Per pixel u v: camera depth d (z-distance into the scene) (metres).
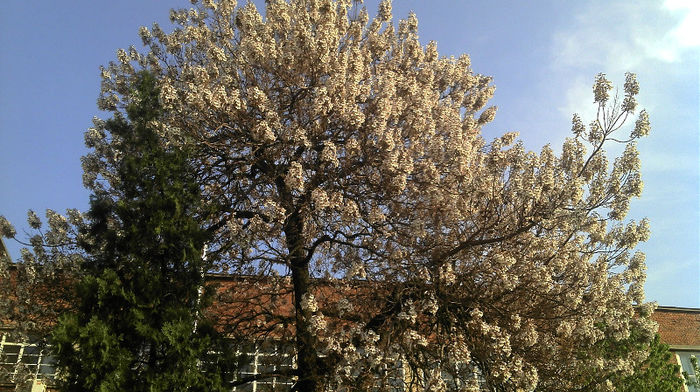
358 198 11.62
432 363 10.58
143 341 8.88
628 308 12.59
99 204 11.68
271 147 11.45
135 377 8.33
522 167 11.25
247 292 13.16
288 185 10.31
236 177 12.05
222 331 11.89
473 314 10.05
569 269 12.05
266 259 11.53
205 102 11.11
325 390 9.93
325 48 11.41
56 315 11.72
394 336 10.38
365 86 12.27
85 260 11.12
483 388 10.25
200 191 10.93
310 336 10.28
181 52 14.79
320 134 11.73
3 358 13.37
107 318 8.68
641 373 14.38
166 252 9.77
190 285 9.67
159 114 11.52
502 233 11.38
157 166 10.34
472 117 13.65
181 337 8.76
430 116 12.46
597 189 11.97
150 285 9.09
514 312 10.52
